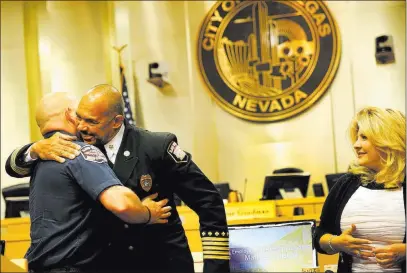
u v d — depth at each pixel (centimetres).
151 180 266
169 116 912
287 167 863
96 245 256
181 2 923
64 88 934
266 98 889
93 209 257
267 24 895
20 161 273
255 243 298
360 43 871
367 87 866
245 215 560
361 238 271
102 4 941
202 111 905
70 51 938
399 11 865
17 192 702
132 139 270
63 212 254
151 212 254
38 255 255
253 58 895
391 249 257
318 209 615
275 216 557
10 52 931
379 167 273
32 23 943
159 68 891
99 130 261
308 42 884
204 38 910
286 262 295
